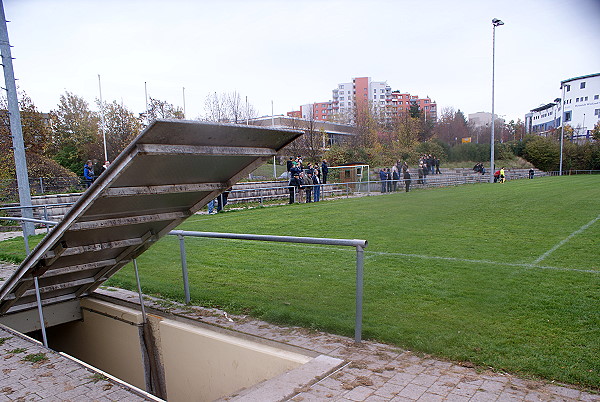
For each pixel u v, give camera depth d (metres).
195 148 3.15
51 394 2.99
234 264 7.23
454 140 76.06
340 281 5.88
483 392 2.77
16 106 11.69
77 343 6.24
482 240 8.77
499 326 3.97
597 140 59.50
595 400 2.63
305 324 4.28
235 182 4.16
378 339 3.84
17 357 3.71
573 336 3.67
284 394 2.80
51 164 26.66
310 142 37.00
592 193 20.61
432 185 31.73
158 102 38.72
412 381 2.97
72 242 4.14
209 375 4.33
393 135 50.78
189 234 5.05
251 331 4.20
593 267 6.22
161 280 6.34
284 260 7.41
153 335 5.07
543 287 5.20
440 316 4.30
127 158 2.92
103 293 5.85
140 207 4.00
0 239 12.32
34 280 4.59
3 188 19.72
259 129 3.29
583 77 84.31
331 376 3.09
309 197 19.75
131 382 5.31
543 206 15.24
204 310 4.98
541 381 2.91
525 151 57.19
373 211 14.94
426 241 8.81
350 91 137.12
